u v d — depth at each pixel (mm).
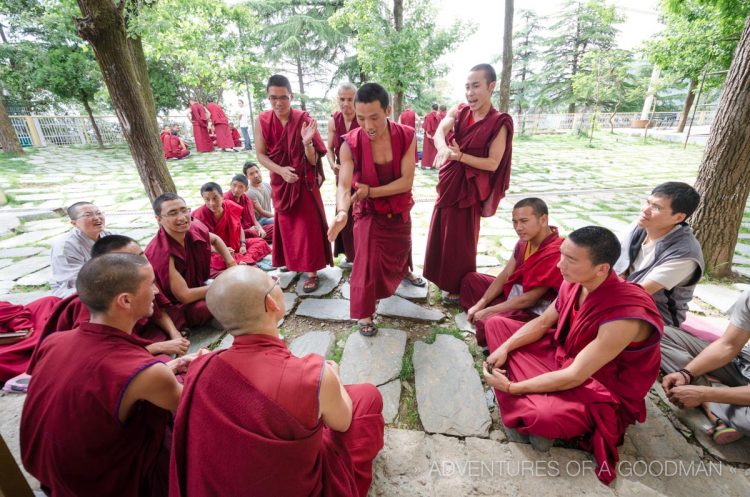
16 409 2090
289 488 1057
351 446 1479
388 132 2471
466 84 2650
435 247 3078
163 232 2580
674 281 2172
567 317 1877
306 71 23125
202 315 2744
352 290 2648
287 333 2807
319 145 3172
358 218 2676
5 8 12508
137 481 1375
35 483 1674
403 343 2645
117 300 1314
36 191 7438
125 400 1213
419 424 2000
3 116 11188
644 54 11711
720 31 9047
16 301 3303
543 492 1617
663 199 2129
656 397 2129
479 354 2537
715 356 1871
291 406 1008
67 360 1236
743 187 3311
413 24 9203
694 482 1652
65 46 12047
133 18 3727
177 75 14633
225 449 986
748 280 3527
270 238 4496
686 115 16875
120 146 14297
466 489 1634
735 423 1766
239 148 14750
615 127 22000
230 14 11398
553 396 1747
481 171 2742
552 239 2428
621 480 1664
